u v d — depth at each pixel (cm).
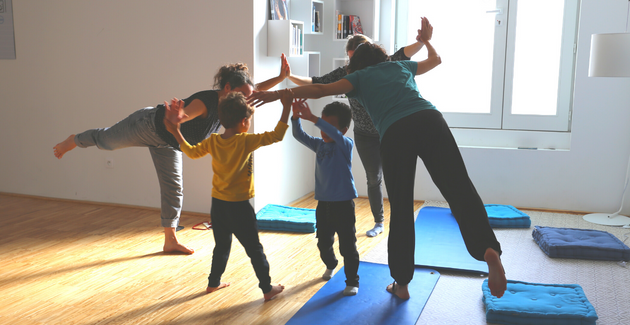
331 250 266
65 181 461
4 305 239
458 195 192
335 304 234
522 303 222
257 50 383
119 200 444
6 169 482
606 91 407
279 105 425
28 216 407
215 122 264
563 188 430
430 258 294
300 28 419
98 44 425
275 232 362
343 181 241
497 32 447
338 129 256
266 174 412
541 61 442
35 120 461
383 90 206
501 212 391
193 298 246
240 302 242
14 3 448
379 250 318
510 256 309
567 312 212
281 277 274
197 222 391
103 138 282
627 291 254
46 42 443
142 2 405
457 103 472
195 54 395
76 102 443
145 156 427
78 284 265
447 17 462
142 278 273
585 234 332
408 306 232
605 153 415
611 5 397
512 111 455
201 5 387
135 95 420
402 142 196
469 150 450
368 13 458
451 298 244
